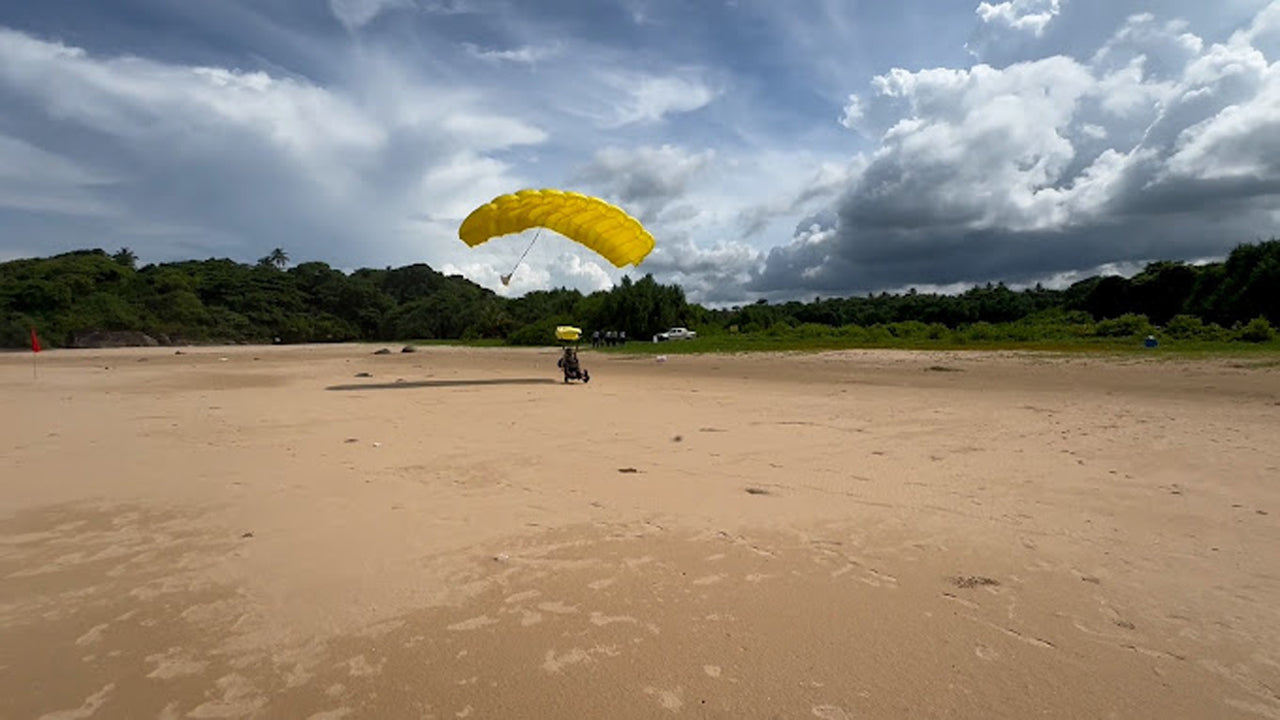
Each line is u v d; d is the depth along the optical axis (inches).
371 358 1502.2
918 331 1488.7
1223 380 579.5
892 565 158.4
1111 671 110.0
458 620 131.7
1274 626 125.3
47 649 121.3
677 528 187.9
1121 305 1702.8
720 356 1226.0
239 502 219.0
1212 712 98.2
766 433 348.2
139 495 229.0
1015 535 178.5
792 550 169.3
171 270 4266.7
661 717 98.7
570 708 101.4
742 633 125.0
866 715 98.3
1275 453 277.9
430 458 287.7
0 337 2770.7
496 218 666.2
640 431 358.0
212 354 1940.2
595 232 695.7
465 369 995.3
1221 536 175.6
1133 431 338.3
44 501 222.2
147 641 124.1
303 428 377.1
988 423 374.9
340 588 147.9
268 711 101.3
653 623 129.5
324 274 4992.6
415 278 5821.9
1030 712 98.6
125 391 643.5
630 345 1796.3
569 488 234.1
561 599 141.0
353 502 217.5
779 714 99.0
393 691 106.7
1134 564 156.9
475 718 99.2
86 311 3201.3
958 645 119.3
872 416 409.7
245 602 141.1
